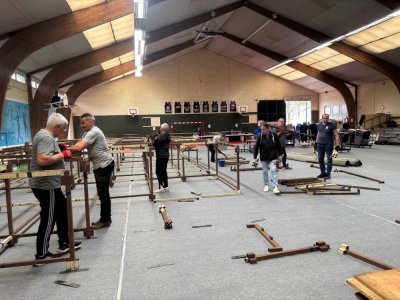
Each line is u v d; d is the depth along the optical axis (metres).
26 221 4.74
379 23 12.35
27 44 8.59
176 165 11.26
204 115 22.52
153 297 2.67
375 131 18.58
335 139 7.71
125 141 11.14
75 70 12.77
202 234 4.14
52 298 2.70
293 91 23.88
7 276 3.12
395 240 3.77
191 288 2.79
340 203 5.50
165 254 3.53
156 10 11.00
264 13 14.65
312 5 13.14
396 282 1.84
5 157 6.30
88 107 21.02
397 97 17.91
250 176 8.55
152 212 5.26
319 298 2.58
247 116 23.06
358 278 1.93
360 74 18.95
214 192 6.67
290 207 5.34
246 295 2.65
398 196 5.92
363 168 9.27
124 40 13.02
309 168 9.66
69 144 9.63
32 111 12.59
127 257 3.48
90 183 7.26
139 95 21.61
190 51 21.73
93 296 2.71
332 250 3.52
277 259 3.32
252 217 4.83
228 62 22.77
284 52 19.05
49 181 3.23
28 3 7.39
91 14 8.91
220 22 17.25
